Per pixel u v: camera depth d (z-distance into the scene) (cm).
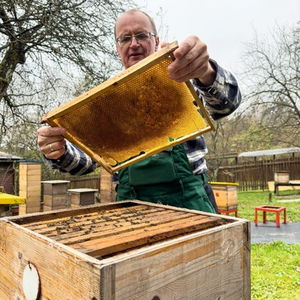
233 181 1844
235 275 121
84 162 190
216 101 148
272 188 1756
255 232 834
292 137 1886
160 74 118
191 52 103
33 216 137
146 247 100
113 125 138
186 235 110
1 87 710
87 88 777
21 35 690
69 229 119
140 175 180
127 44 190
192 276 102
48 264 95
